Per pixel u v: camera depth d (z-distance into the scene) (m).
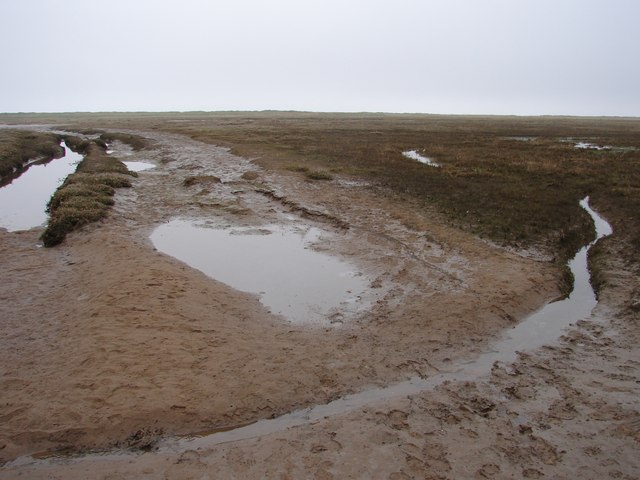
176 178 22.84
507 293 9.27
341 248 12.49
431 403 6.21
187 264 11.06
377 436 5.57
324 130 52.94
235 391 6.26
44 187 22.61
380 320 8.42
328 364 7.04
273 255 11.97
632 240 12.37
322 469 5.04
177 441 5.54
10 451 5.24
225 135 44.59
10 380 6.30
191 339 7.31
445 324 8.20
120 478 4.91
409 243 12.60
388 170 23.92
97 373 6.38
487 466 5.11
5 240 12.92
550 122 82.38
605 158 28.05
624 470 5.06
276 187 19.81
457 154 30.30
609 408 6.08
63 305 8.61
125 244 11.78
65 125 69.19
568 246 12.54
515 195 17.58
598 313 8.80
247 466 5.08
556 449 5.38
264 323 8.26
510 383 6.68
